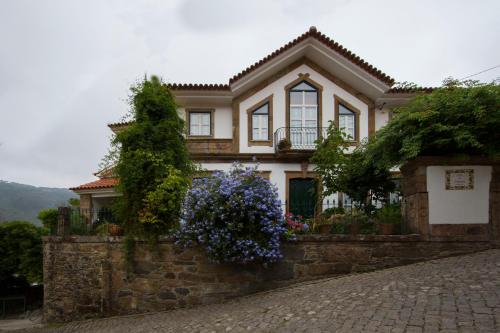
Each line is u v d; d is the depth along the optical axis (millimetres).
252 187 8984
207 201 8797
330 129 13391
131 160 9930
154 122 10773
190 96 18031
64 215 10734
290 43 17406
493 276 6348
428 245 8688
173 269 9273
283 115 18297
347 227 9391
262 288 8883
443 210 8719
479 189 8727
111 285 9719
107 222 11078
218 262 8688
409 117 8508
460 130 8172
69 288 10227
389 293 6297
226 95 18047
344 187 11867
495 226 8641
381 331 4848
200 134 18594
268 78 18375
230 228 8461
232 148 18062
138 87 10844
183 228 8977
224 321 6852
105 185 18938
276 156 17750
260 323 6203
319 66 18516
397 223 9516
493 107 8148
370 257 8766
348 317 5543
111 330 8227
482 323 4641
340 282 7938
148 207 9422
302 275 8844
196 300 9086
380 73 17438
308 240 8875
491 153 8289
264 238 8625
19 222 19828
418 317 5082
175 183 9594
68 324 9750
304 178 17922
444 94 8695
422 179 8781
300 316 6090
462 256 8383
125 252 9562
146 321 8375
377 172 10344
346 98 18531
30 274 19328
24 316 17703
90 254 10055
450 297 5652
